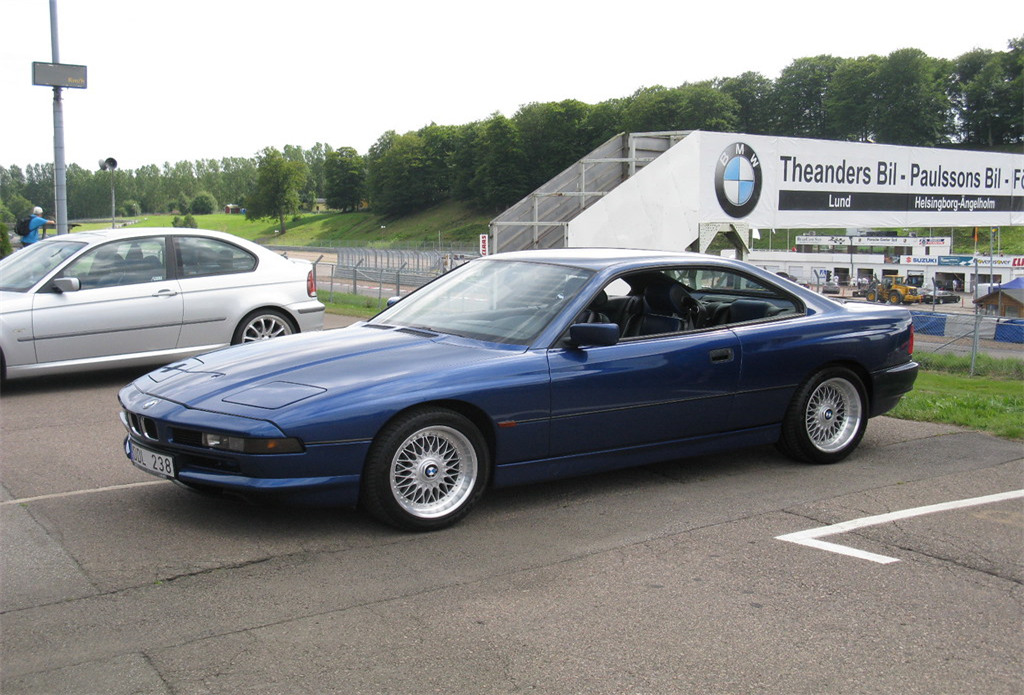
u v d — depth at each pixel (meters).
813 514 4.71
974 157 22.95
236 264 9.20
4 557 4.01
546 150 120.19
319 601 3.54
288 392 4.24
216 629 3.28
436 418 4.32
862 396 5.82
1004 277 45.31
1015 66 120.25
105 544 4.17
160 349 8.63
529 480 4.70
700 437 5.23
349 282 29.52
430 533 4.37
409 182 135.88
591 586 3.72
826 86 121.88
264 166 143.00
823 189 19.09
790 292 5.72
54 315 8.09
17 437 6.45
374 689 2.86
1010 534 4.42
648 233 15.66
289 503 4.11
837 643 3.21
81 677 2.92
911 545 4.25
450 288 5.58
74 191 127.62
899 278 48.34
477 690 2.85
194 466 4.24
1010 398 8.23
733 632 3.29
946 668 3.04
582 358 4.76
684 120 106.50
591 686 2.88
